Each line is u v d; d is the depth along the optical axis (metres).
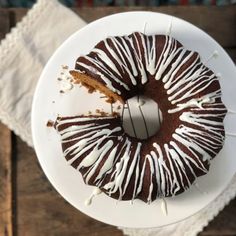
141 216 0.55
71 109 0.56
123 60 0.52
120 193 0.52
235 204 0.59
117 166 0.51
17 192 0.59
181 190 0.52
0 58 0.60
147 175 0.51
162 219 0.55
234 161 0.56
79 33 0.57
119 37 0.54
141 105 0.56
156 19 0.57
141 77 0.53
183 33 0.57
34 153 0.59
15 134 0.60
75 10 0.62
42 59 0.61
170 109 0.53
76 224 0.59
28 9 0.62
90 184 0.53
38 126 0.56
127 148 0.52
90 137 0.52
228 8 0.62
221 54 0.57
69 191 0.55
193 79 0.52
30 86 0.60
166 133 0.53
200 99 0.52
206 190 0.56
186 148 0.52
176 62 0.52
